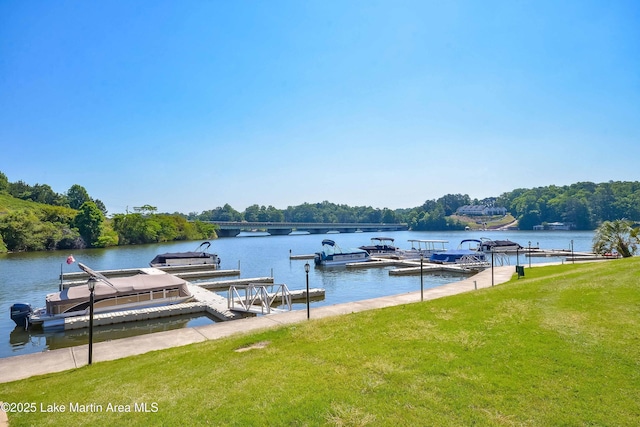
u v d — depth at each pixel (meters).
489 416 6.17
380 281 38.56
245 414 6.41
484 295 14.72
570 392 6.86
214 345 11.34
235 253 72.62
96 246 86.62
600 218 156.38
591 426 5.87
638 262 20.50
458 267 44.25
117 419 6.56
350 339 10.31
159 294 25.52
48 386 8.93
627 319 10.55
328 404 6.64
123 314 22.58
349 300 29.33
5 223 74.31
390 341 9.86
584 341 9.11
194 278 43.38
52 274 44.38
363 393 7.01
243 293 33.47
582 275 17.61
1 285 37.09
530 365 7.95
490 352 8.71
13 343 19.69
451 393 6.91
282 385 7.47
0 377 10.45
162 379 8.41
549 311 11.75
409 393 6.95
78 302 22.75
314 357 9.05
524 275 30.23
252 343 11.04
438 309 12.89
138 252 74.69
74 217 88.69
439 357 8.54
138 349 12.85
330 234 179.75
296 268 50.03
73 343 19.66
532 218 175.25
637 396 6.66
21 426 6.63
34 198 136.00
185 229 114.06
